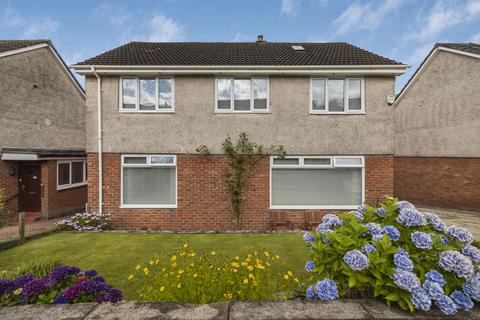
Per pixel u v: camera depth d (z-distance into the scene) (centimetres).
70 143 1326
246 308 209
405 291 207
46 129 1174
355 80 830
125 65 794
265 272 445
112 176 820
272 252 561
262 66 792
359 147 821
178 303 219
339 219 288
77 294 243
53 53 1198
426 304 195
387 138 820
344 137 823
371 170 821
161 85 836
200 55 955
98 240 654
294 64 831
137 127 823
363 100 822
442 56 1228
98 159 822
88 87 827
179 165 822
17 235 679
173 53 978
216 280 312
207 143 823
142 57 907
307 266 273
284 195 830
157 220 820
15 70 1023
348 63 830
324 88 834
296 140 826
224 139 823
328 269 255
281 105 826
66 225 765
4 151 956
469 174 1114
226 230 771
